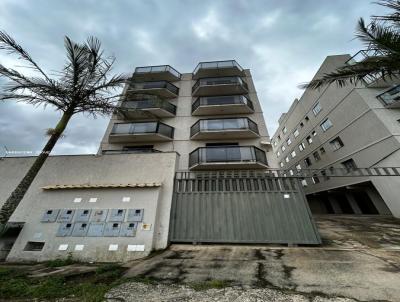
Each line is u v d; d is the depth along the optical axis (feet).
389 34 15.83
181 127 49.16
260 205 22.20
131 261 17.47
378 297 9.50
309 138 71.26
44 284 11.29
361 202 56.34
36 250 19.40
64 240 19.42
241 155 39.01
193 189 24.07
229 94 54.70
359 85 47.26
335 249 18.42
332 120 57.41
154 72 60.59
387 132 40.11
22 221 20.81
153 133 43.93
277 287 10.91
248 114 50.21
